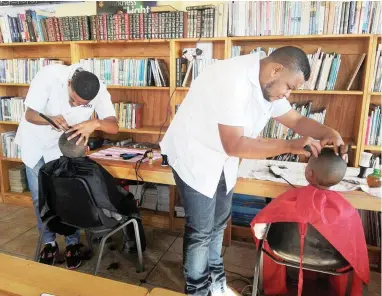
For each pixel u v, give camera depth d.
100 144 2.72
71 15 2.79
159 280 1.98
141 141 2.89
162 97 2.76
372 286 1.96
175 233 2.60
